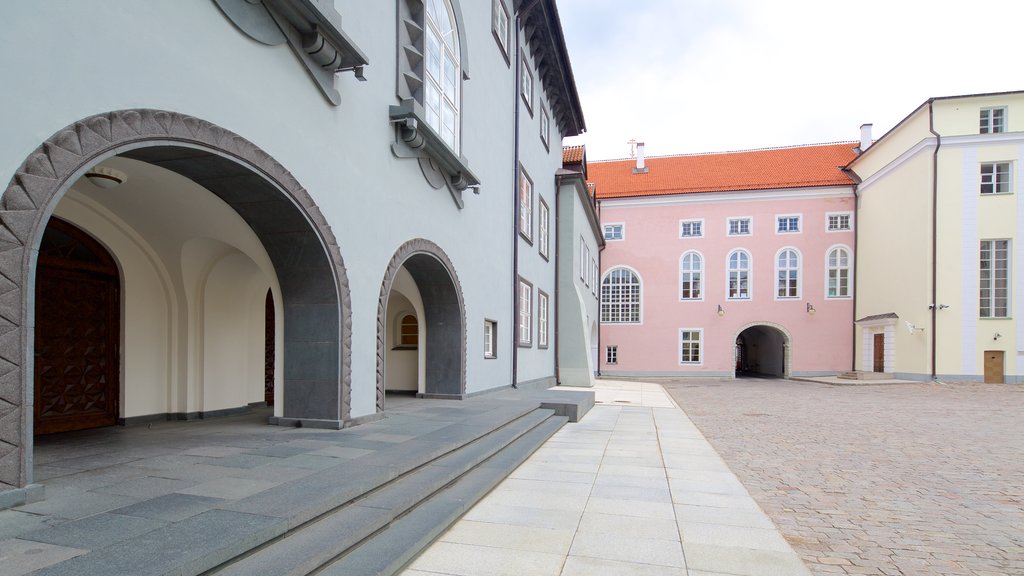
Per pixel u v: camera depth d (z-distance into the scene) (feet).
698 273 110.52
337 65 20.04
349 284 22.04
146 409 22.85
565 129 77.77
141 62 12.93
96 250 21.27
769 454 27.86
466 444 20.74
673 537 15.08
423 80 27.94
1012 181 82.12
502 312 44.55
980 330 81.82
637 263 112.57
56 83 10.98
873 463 25.85
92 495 12.13
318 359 21.48
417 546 12.89
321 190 20.20
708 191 109.29
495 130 42.45
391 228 25.63
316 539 11.10
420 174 28.86
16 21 10.28
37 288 19.27
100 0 11.93
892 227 93.04
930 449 29.76
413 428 22.50
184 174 16.56
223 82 15.52
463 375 35.50
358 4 22.65
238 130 16.08
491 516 16.44
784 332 106.01
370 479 14.07
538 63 58.54
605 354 112.78
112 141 12.10
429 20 29.45
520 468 22.90
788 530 16.22
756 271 107.76
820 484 21.67
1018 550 14.79
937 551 14.69
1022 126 81.92
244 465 15.28
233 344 26.17
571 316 69.67
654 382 96.78
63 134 11.04
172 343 23.79
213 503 11.75
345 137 21.81
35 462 15.38
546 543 14.37
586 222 83.20
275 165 17.61
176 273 23.21
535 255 57.26
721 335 108.68
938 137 83.25
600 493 19.34
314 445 18.20
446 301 34.99
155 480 13.51
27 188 10.38
